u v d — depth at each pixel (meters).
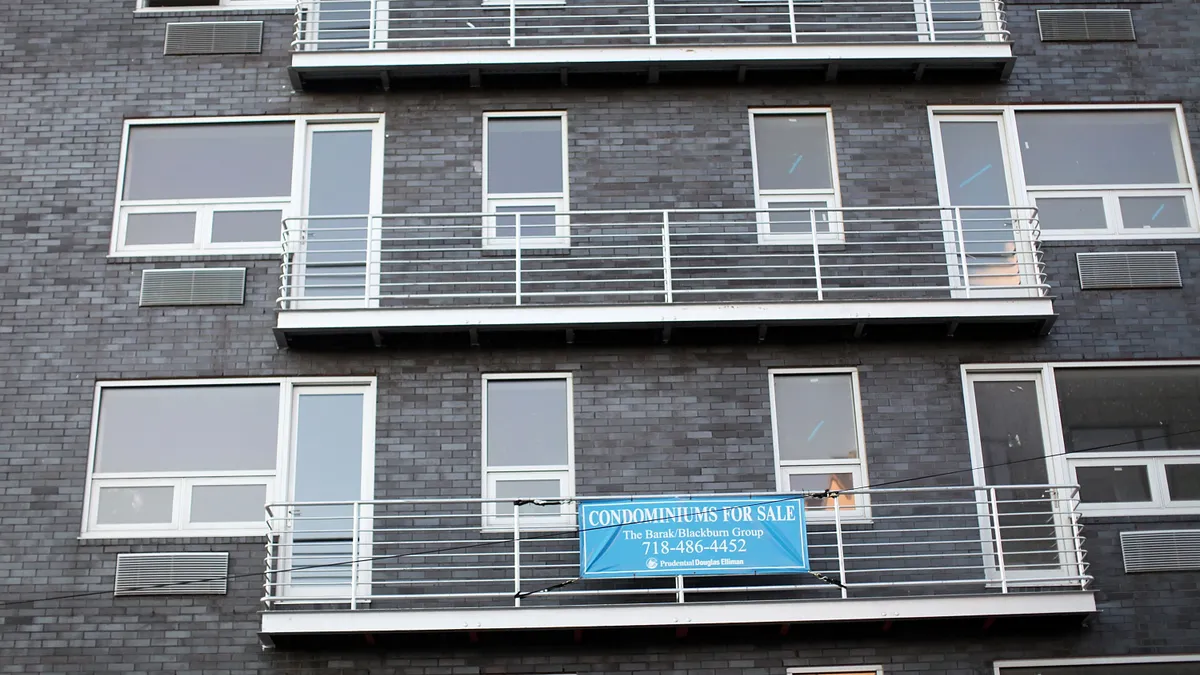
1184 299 15.79
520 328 15.06
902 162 16.41
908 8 17.17
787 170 16.42
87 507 14.71
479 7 16.98
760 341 15.44
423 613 13.80
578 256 15.78
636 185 16.20
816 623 14.12
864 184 16.30
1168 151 16.64
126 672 14.09
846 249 15.95
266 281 15.62
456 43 16.88
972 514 14.59
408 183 16.12
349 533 14.70
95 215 15.85
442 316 14.96
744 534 14.19
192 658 14.16
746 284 15.76
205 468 14.93
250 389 15.25
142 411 15.15
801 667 14.22
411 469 14.90
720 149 16.39
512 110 16.50
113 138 16.22
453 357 15.33
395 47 16.73
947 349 15.50
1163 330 15.65
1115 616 14.47
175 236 15.90
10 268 15.57
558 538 14.56
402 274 15.43
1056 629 14.41
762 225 16.09
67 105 16.34
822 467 15.11
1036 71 16.83
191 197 16.06
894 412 15.26
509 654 14.20
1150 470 15.18
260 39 16.69
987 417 15.37
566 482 14.97
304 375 15.23
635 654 14.23
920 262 15.95
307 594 14.44
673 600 14.43
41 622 14.23
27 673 14.05
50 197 15.91
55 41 16.61
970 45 16.42
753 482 14.95
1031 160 16.52
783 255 15.71
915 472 15.05
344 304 15.63
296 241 15.38
